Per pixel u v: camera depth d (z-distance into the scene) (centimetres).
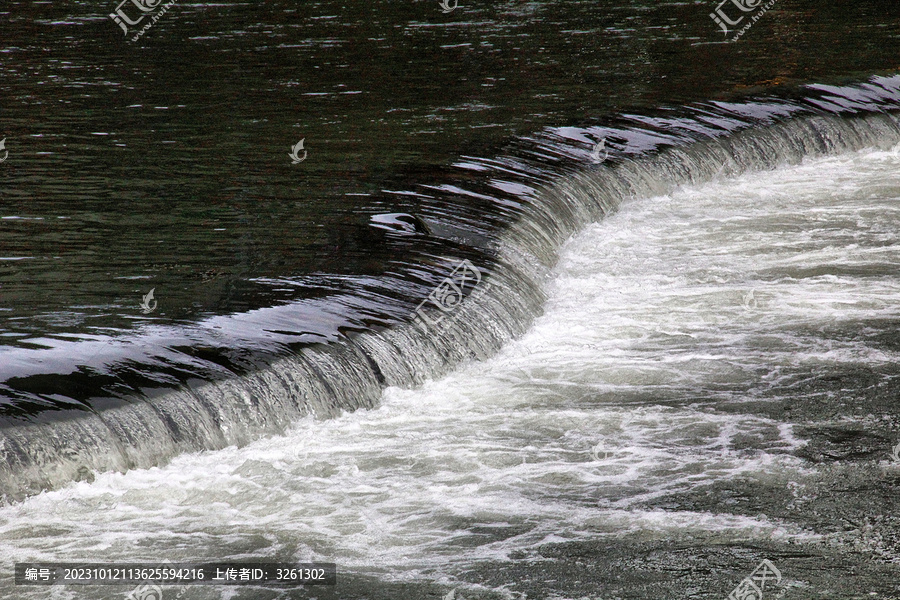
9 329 2094
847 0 7231
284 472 1888
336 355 2128
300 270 2488
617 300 2830
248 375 1995
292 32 6006
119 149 3534
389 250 2670
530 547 1711
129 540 1681
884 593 1595
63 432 1775
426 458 1972
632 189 3672
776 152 4191
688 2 7131
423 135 3803
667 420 2158
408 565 1661
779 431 2116
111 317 2173
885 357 2458
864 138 4450
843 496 1870
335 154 3534
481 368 2361
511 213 3073
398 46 5550
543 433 2088
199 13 6788
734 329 2634
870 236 3366
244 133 3775
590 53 5372
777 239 3350
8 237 2666
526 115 4138
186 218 2850
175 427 1873
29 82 4597
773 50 5484
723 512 1819
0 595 1540
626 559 1683
